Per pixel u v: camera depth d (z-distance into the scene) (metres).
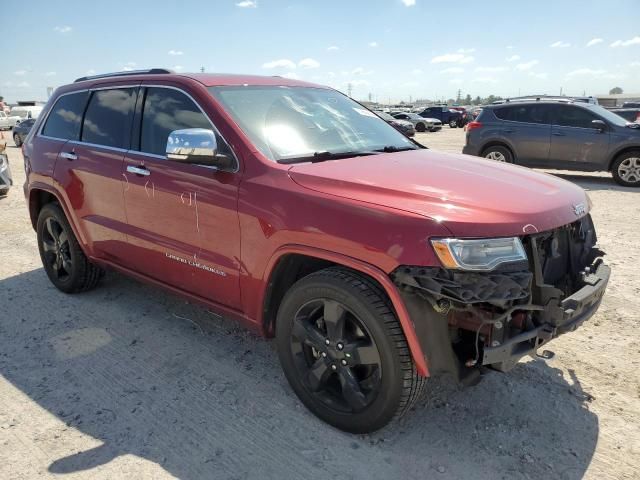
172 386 3.29
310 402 2.92
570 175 12.93
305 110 3.66
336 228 2.58
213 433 2.83
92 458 2.65
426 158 3.38
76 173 4.23
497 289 2.30
